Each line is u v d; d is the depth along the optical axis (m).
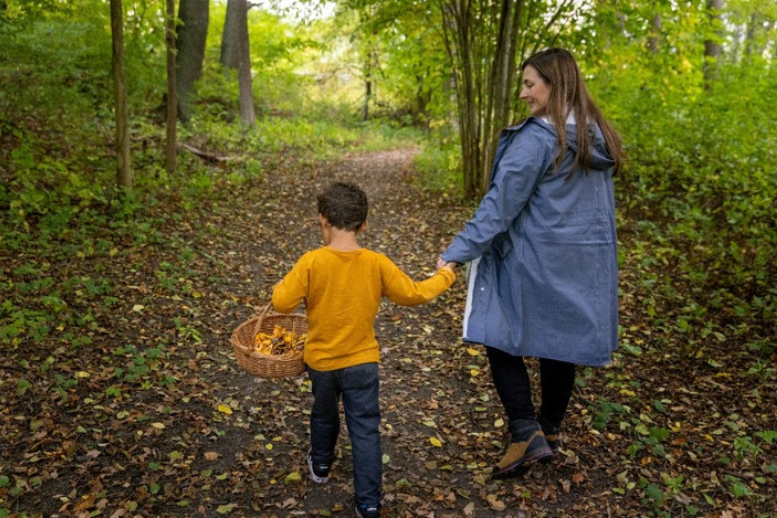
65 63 8.26
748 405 3.48
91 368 3.60
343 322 2.37
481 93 8.82
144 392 3.44
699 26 8.60
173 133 8.84
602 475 2.87
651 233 6.65
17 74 7.64
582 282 2.50
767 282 5.09
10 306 4.03
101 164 8.16
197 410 3.34
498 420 3.39
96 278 4.91
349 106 25.58
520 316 2.49
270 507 2.62
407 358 4.17
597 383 3.75
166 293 4.86
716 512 2.59
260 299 5.07
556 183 2.46
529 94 2.58
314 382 2.46
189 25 12.89
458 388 3.77
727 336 4.39
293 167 11.82
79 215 6.26
